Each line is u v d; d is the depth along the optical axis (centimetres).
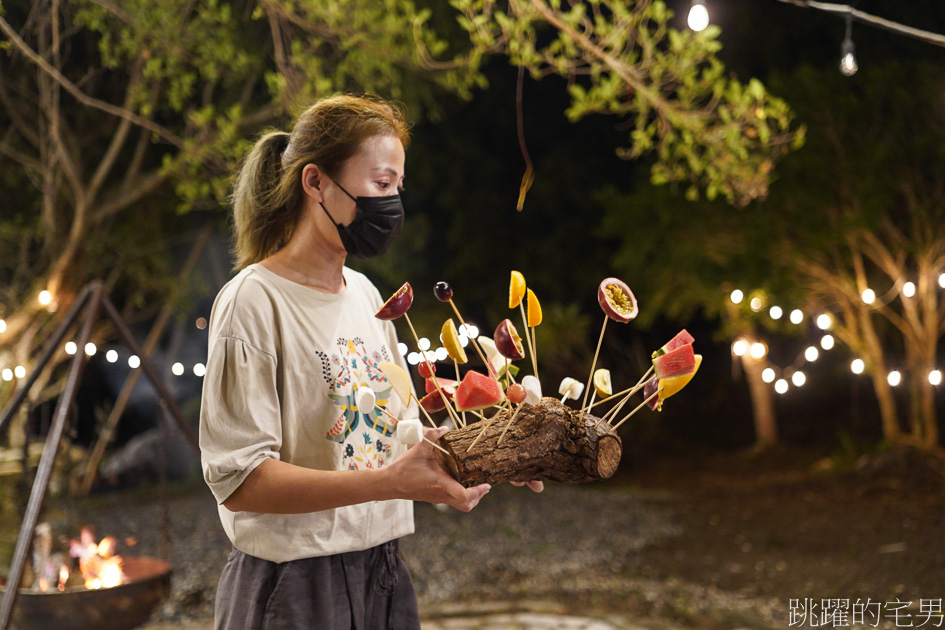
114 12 472
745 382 1223
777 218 752
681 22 950
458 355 145
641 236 853
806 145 736
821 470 845
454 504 133
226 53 518
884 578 505
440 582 548
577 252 1079
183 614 482
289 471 138
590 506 781
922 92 757
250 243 170
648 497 825
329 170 154
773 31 920
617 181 1091
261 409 145
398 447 172
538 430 136
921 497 701
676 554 605
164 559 405
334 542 153
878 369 806
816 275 793
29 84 610
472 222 1061
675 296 927
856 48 872
